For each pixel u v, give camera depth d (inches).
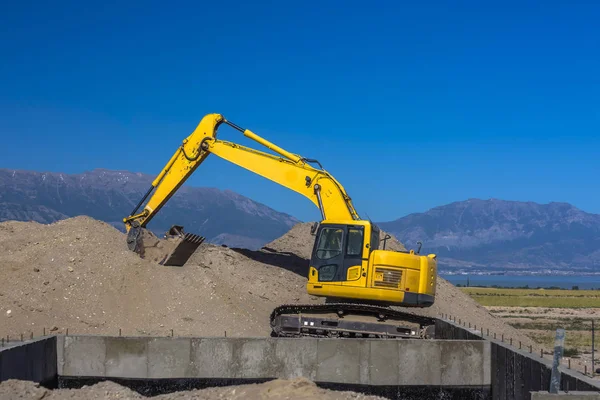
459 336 862.5
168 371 679.7
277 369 679.1
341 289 864.9
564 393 489.1
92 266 954.7
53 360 681.0
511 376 633.0
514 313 2123.5
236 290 1052.5
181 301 932.6
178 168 1106.7
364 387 681.0
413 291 853.2
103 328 863.1
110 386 661.3
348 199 986.1
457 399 693.3
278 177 1027.9
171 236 1107.9
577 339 1353.3
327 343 682.2
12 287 882.1
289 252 1342.3
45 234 1018.7
